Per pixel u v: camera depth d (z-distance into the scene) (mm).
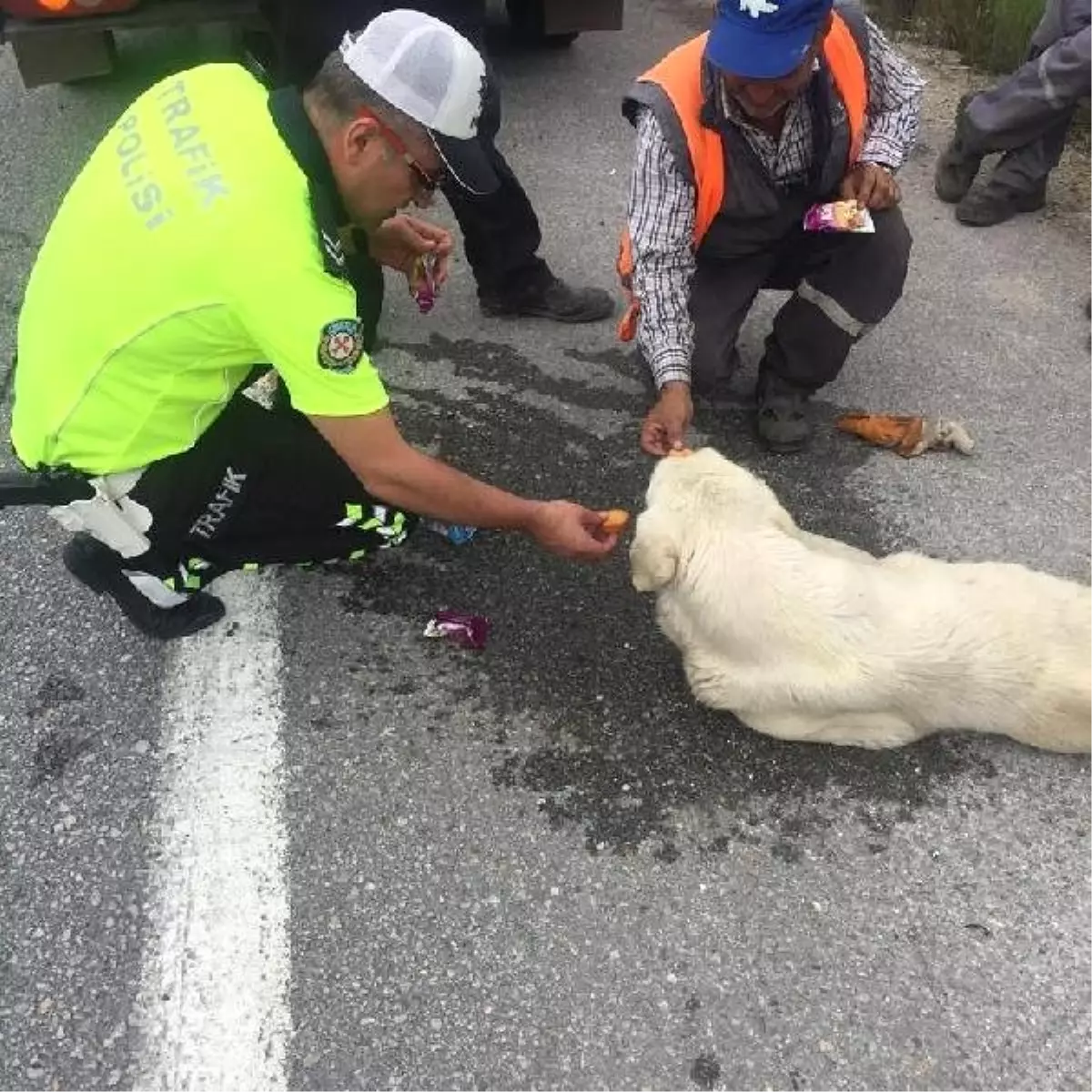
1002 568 2314
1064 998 1878
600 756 2246
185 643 2453
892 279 2768
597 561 2643
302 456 2176
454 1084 1771
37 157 4270
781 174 2590
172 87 1874
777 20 2184
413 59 1745
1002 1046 1820
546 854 2078
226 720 2299
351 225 2127
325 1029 1830
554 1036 1829
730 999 1875
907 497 2852
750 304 2934
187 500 2086
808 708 2156
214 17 3814
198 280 1739
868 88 2666
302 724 2295
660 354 2619
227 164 1728
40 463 1989
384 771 2211
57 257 1880
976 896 2021
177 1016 1840
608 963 1923
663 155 2516
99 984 1877
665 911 1995
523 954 1932
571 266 3676
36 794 2152
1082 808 2158
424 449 2986
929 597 2176
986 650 2125
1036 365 3281
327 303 1766
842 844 2104
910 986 1896
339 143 1812
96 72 4184
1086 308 3498
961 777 2209
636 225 2607
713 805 2164
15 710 2309
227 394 2010
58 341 1878
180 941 1935
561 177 4141
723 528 2148
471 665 2422
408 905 1997
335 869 2047
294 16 3180
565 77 4816
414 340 3365
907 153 2713
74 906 1979
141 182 1777
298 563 2395
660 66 2594
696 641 2232
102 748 2238
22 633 2469
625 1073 1788
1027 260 3732
